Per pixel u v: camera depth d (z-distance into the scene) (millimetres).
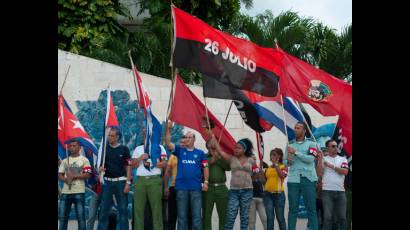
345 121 10953
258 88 10055
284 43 17562
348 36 17453
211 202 10195
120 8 18359
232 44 9977
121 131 12406
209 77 9859
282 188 10477
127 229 10211
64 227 10156
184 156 9969
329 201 10188
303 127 10258
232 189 9828
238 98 10117
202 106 10367
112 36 17266
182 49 9734
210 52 9859
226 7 19109
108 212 10203
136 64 16188
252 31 18219
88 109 12406
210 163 10211
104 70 12508
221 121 12695
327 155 10281
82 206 10211
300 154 10117
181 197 9883
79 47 17000
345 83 10953
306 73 10797
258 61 10078
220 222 10227
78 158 10273
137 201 10031
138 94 10422
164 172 10414
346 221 10562
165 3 18938
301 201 12766
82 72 12445
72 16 17141
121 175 10180
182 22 9758
